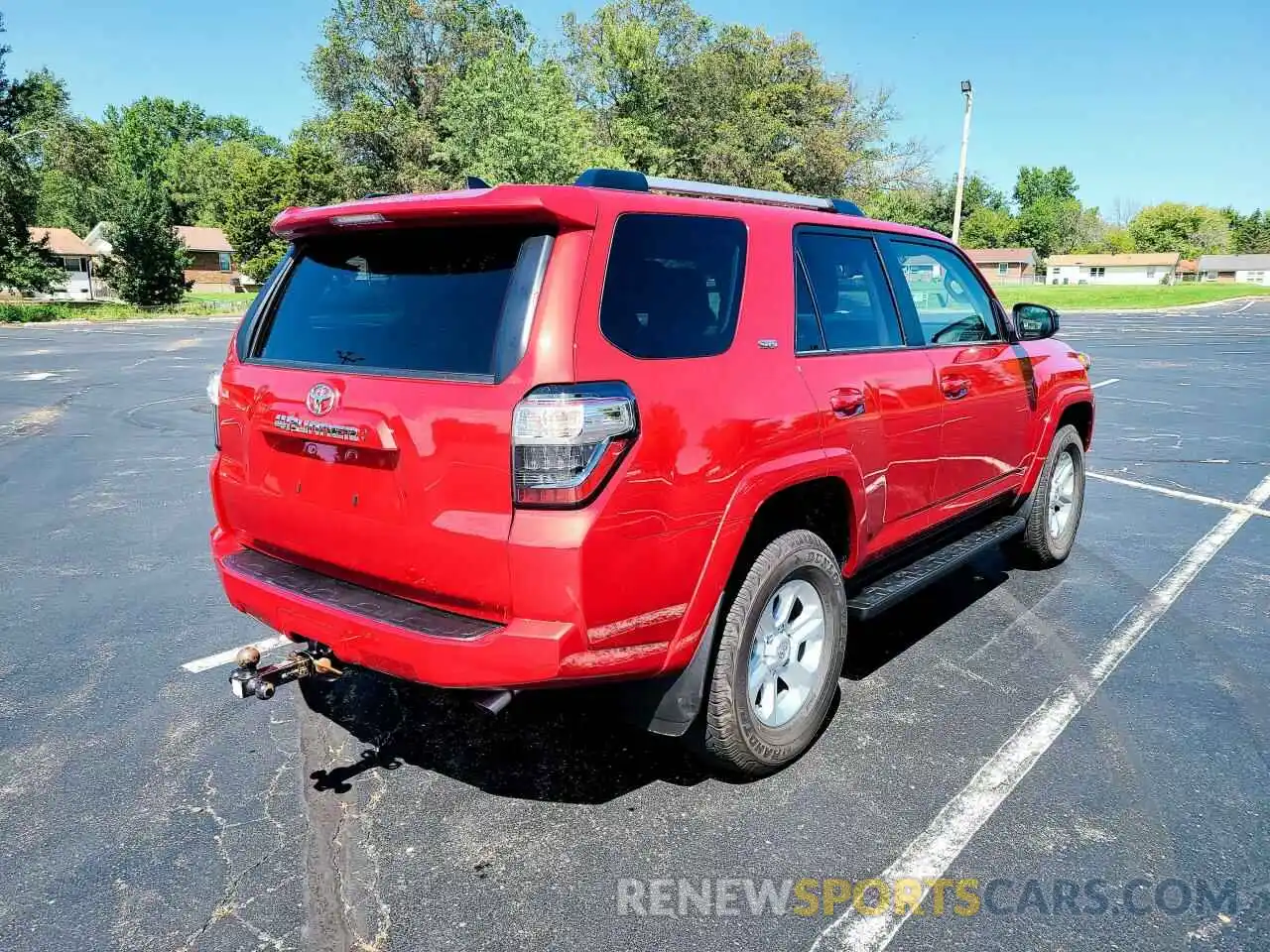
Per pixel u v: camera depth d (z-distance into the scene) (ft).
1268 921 7.97
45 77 178.19
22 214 147.23
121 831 9.37
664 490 8.29
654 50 173.99
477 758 10.91
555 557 7.61
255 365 10.16
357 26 178.50
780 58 186.91
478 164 137.08
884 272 12.42
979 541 14.43
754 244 10.06
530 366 7.70
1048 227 468.34
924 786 10.18
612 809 9.77
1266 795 10.00
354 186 183.01
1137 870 8.69
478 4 182.70
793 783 10.25
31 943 7.70
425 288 8.66
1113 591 16.79
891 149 190.49
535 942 7.73
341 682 13.06
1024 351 15.94
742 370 9.35
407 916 8.05
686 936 7.80
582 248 8.04
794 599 10.41
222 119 399.24
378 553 8.75
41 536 20.47
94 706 12.22
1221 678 13.02
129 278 158.61
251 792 10.13
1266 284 438.40
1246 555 18.98
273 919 8.02
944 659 13.71
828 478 10.46
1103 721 11.73
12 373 56.70
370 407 8.49
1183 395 46.55
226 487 10.61
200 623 15.28
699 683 9.10
